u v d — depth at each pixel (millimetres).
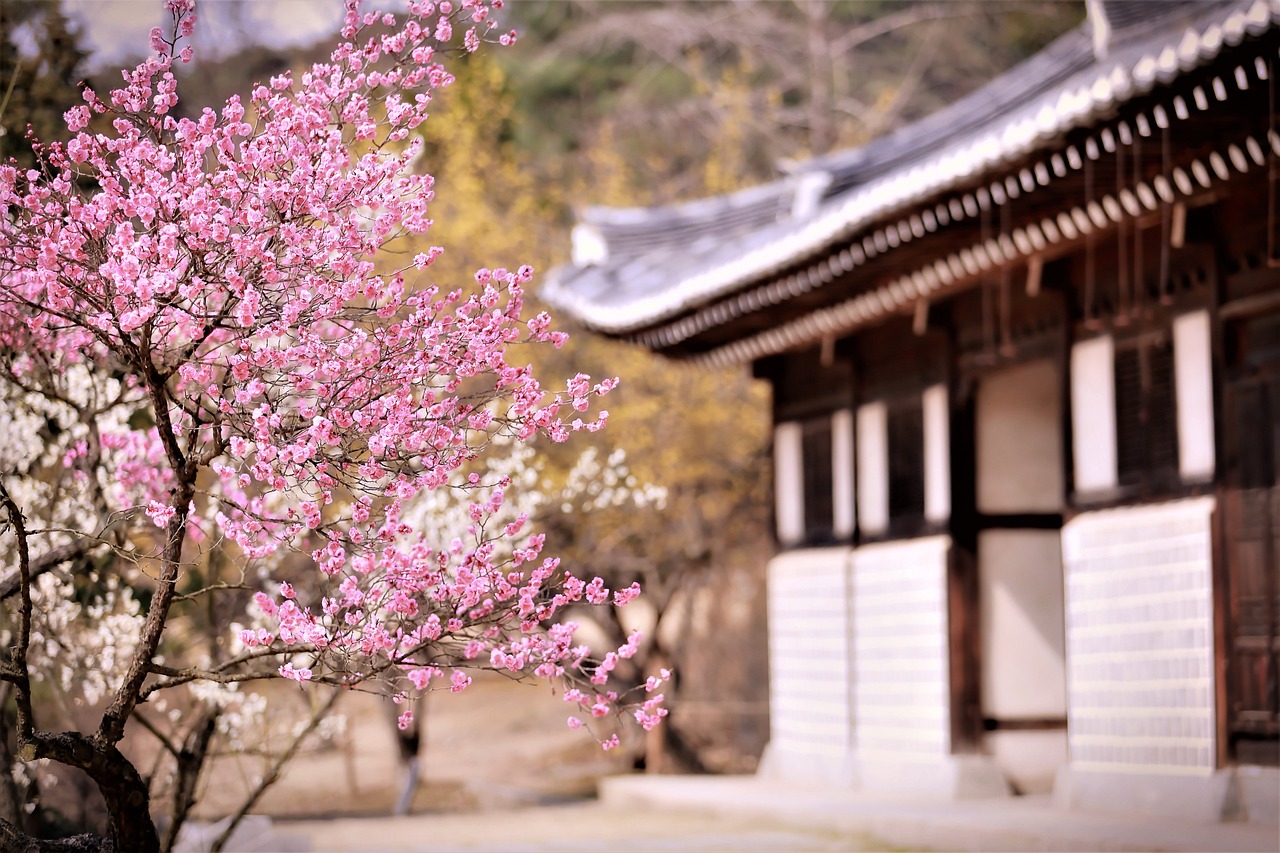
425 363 4238
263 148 4207
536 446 11930
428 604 4566
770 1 27422
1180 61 7520
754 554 20906
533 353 17453
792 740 14844
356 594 4371
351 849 10977
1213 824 9039
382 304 4328
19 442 6449
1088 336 10711
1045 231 9992
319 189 4211
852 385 14023
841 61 26562
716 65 28156
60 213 4328
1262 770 9016
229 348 4723
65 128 6672
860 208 10641
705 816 12992
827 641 14219
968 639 12273
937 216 10156
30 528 6496
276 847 9398
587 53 28188
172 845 6840
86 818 7684
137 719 6742
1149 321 10062
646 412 17812
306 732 7230
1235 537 9281
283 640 4480
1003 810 10727
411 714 4496
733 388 19047
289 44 8078
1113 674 10203
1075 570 10641
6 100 6055
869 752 13406
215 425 4371
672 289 13367
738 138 22703
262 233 4191
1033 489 12688
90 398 6254
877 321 12969
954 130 12633
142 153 4184
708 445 18844
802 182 12859
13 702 7422
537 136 27531
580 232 15867
